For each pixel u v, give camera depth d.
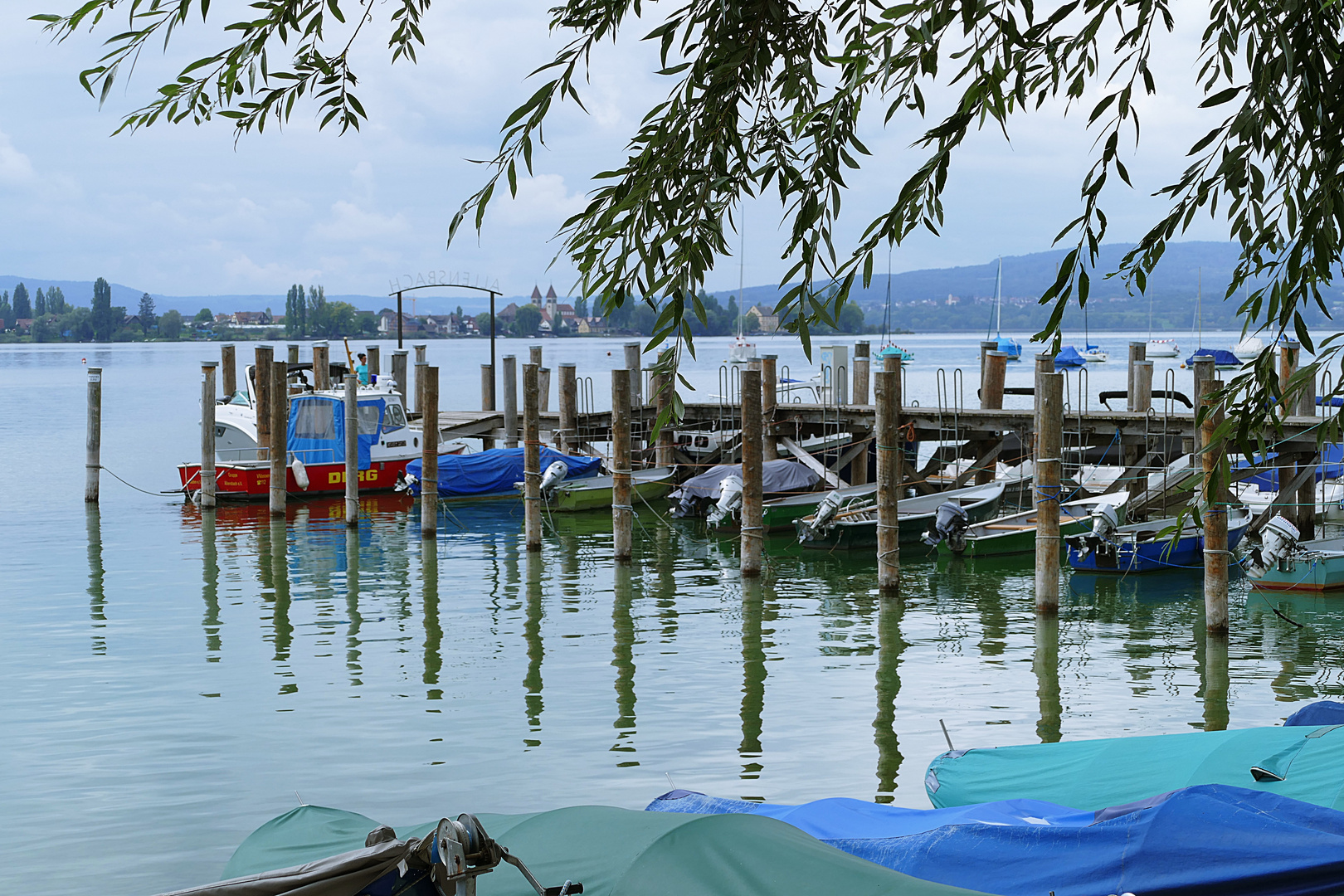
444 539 28.34
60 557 25.59
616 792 11.94
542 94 4.85
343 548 27.06
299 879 6.12
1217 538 18.08
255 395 34.53
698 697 15.30
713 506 29.62
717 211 5.17
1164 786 8.69
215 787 12.17
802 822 8.47
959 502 28.25
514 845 7.12
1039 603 19.80
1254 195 4.49
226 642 18.25
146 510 32.25
